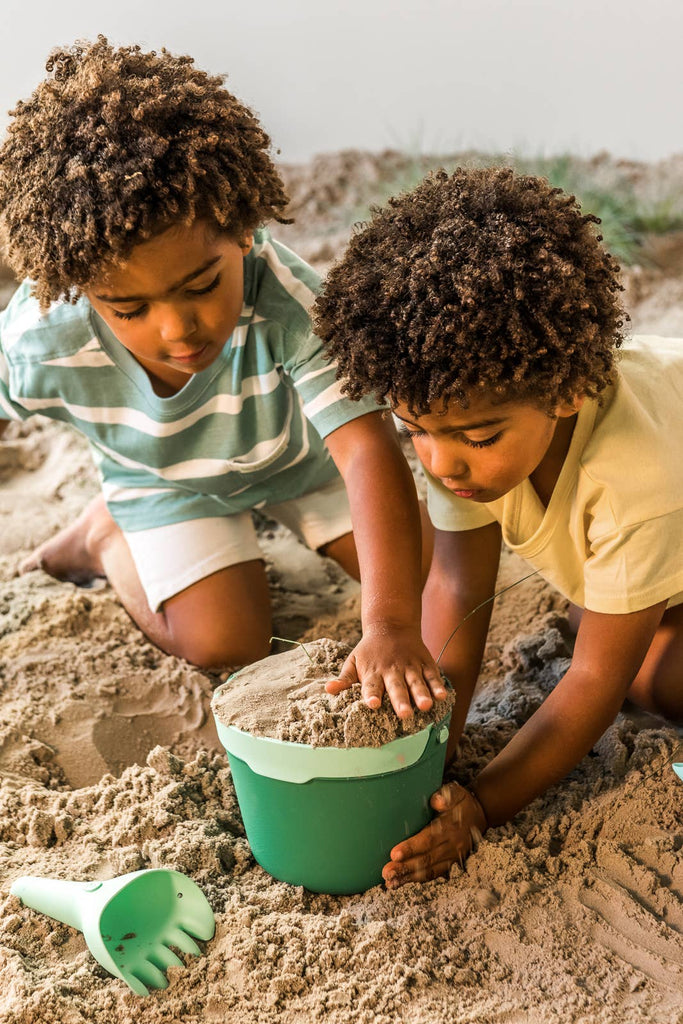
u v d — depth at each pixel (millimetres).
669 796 1637
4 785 1748
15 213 1555
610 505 1556
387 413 1794
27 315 1930
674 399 1655
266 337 1867
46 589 2334
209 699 1992
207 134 1524
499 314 1322
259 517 2723
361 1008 1345
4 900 1526
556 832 1639
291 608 2338
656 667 1825
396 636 1512
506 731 1861
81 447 3016
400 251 1403
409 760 1442
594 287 1409
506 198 1402
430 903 1507
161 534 2164
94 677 2047
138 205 1448
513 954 1418
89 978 1414
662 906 1492
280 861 1544
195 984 1412
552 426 1490
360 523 1663
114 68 1549
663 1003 1334
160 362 1748
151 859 1594
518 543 1722
